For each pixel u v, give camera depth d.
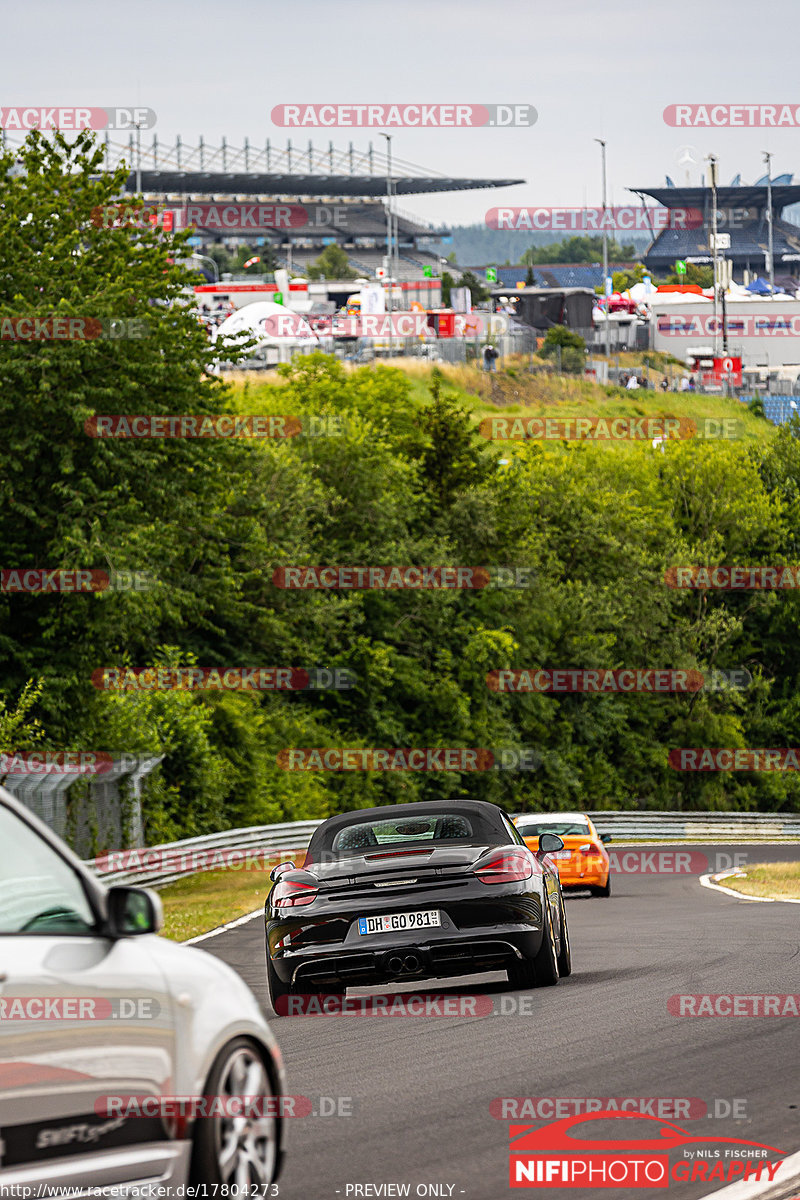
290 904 29.88
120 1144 12.87
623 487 193.75
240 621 129.88
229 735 116.56
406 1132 18.30
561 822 68.62
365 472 148.00
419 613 148.25
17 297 82.19
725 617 187.38
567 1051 23.48
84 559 80.00
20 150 89.62
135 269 89.88
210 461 90.88
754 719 191.50
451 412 166.00
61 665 85.12
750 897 60.66
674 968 34.19
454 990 32.75
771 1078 20.66
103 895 13.54
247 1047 14.38
